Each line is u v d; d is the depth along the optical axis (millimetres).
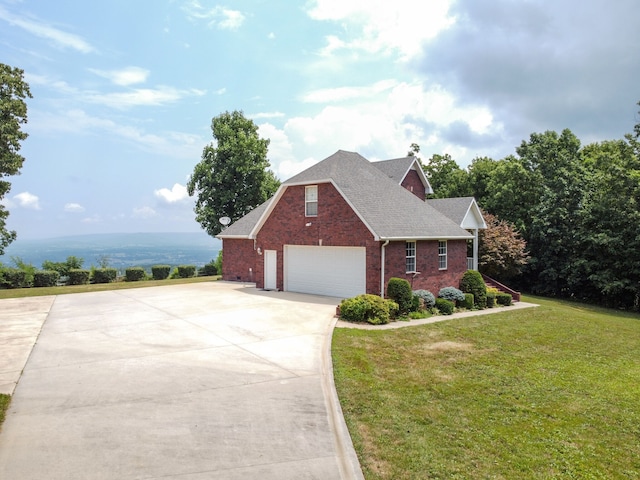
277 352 10688
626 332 16766
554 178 31578
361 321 14844
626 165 28547
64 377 8789
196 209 39344
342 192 18641
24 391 7965
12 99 26312
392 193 21719
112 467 5242
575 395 8695
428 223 20453
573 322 17656
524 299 25938
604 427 7133
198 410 7059
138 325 14000
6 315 16234
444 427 6773
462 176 41500
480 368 10219
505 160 39094
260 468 5281
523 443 6371
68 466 5254
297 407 7238
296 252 21578
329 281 19984
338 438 6152
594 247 28344
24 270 28906
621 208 27438
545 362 11203
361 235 18203
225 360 9977
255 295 20828
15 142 26391
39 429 6312
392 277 18000
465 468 5504
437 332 13891
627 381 9969
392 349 11477
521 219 33188
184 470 5199
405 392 8250
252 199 39344
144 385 8281
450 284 21062
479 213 26344
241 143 37656
